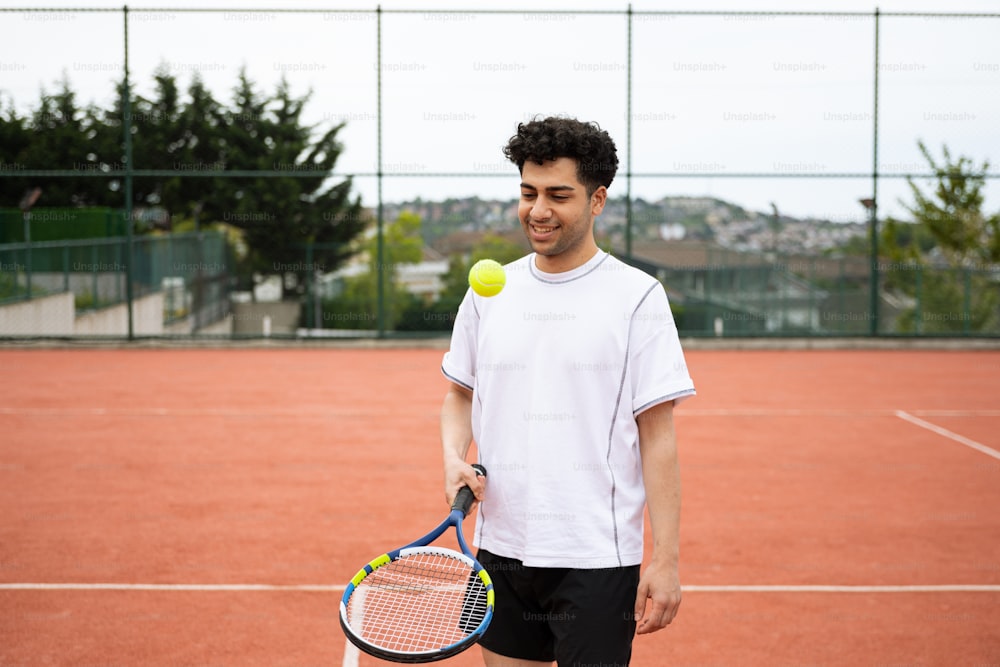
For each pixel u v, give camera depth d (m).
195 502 6.11
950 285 16.11
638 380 2.22
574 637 2.21
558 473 2.24
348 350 14.58
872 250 14.61
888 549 5.26
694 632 4.11
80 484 6.55
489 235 19.47
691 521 5.78
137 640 3.97
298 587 4.60
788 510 6.04
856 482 6.80
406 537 5.42
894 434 8.56
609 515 2.25
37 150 23.02
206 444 7.90
